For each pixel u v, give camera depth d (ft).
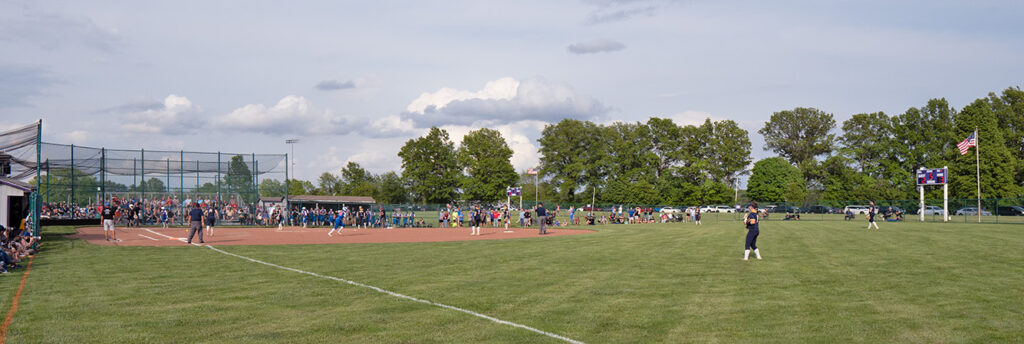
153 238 101.65
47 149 138.62
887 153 321.52
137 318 32.37
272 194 164.55
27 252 66.49
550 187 398.42
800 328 29.76
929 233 101.81
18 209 91.76
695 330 29.53
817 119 361.30
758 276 48.29
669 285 43.78
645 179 356.38
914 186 300.40
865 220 182.39
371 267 56.85
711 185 337.11
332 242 96.17
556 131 375.45
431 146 322.14
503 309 34.99
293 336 28.45
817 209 242.78
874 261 58.34
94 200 146.51
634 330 29.60
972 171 255.50
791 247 75.20
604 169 371.76
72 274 51.06
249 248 81.25
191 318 32.42
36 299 38.24
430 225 181.88
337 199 236.43
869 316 32.37
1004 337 27.68
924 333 28.53
